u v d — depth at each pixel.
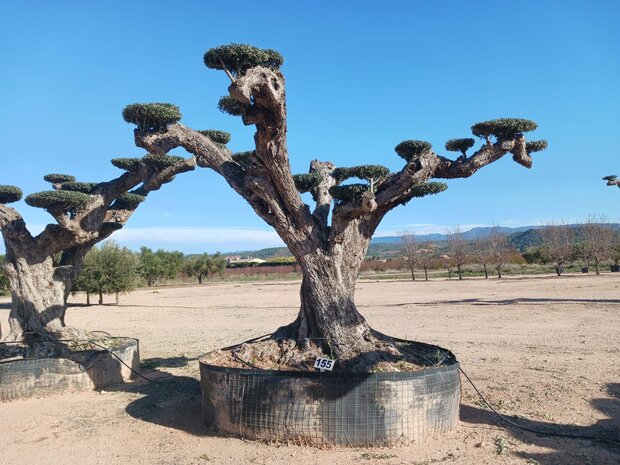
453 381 7.09
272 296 35.47
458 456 6.14
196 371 11.48
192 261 66.88
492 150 7.93
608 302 21.64
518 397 8.64
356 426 6.46
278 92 6.64
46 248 11.17
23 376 9.31
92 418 8.07
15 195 11.35
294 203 7.75
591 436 6.80
